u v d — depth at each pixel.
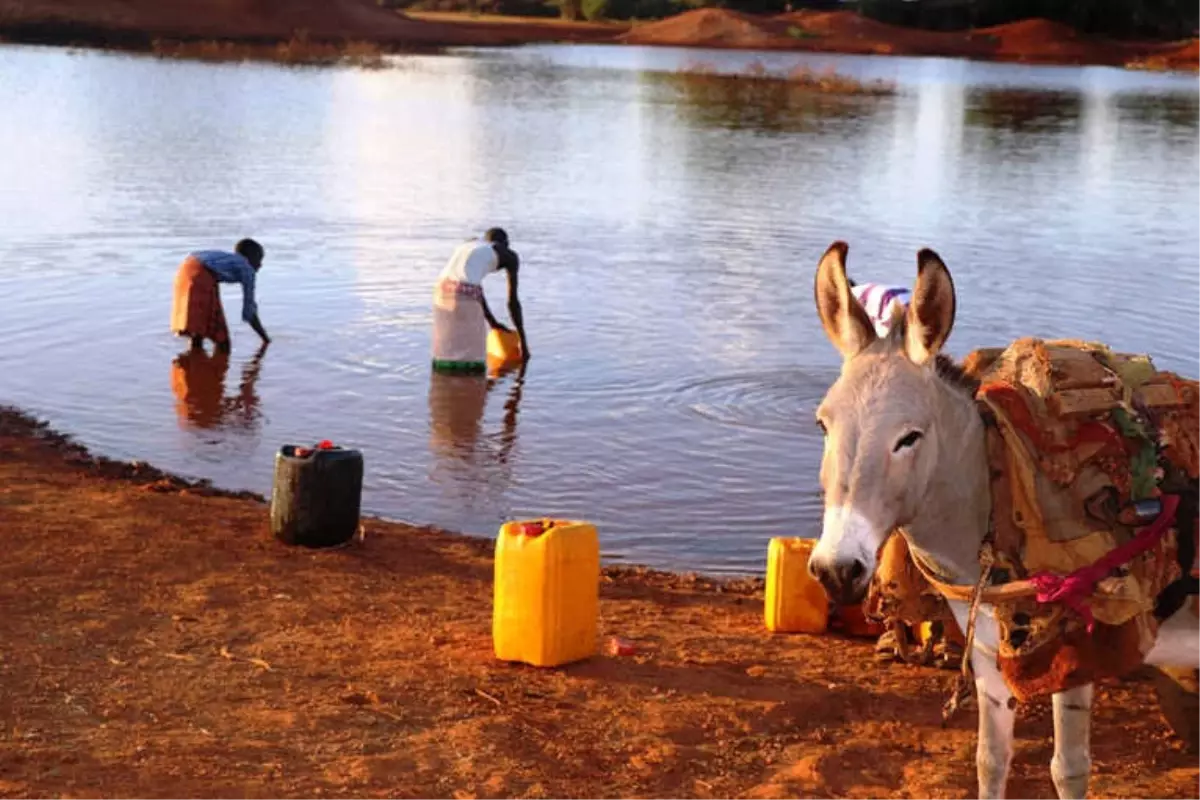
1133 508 4.36
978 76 82.19
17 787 5.38
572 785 5.71
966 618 4.61
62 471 10.87
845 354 4.33
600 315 17.30
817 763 6.01
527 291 18.62
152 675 6.68
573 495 11.04
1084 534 4.31
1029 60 104.75
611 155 35.22
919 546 4.39
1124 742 6.45
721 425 12.87
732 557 9.90
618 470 11.63
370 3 108.69
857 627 7.89
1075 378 4.43
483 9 128.62
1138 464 4.40
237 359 14.95
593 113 47.44
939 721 6.57
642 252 21.59
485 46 92.38
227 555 8.73
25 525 9.02
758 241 22.86
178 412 12.99
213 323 15.20
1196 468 4.54
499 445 12.24
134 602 7.73
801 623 7.92
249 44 75.88
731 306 17.88
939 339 4.14
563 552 7.00
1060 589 4.27
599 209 25.92
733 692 6.84
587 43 104.94
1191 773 6.10
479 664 7.07
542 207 25.98
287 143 34.94
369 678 6.79
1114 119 52.78
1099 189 31.44
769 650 7.59
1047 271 20.66
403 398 13.65
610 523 10.47
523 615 7.04
